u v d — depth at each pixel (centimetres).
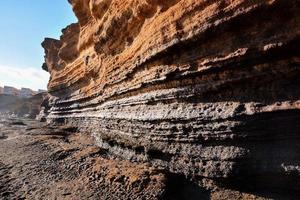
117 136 1877
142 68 1644
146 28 1661
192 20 1219
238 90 1084
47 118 4556
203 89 1183
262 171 970
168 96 1364
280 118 950
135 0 1755
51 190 1277
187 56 1252
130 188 1162
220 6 1082
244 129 1014
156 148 1377
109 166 1473
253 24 991
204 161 1129
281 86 973
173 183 1158
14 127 4194
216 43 1120
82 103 3183
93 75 2878
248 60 1013
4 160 1909
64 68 4012
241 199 983
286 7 897
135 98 1728
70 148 2081
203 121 1147
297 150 925
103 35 2308
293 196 926
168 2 1439
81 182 1332
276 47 924
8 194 1258
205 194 1066
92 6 2542
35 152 2066
